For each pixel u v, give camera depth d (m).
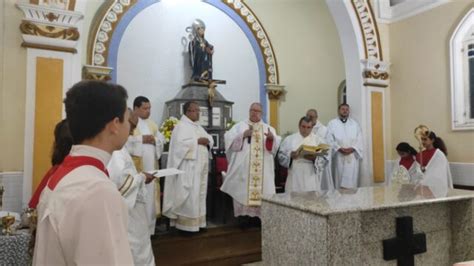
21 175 3.72
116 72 6.88
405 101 5.67
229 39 7.93
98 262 0.97
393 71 5.86
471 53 4.87
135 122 4.43
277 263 2.29
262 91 8.28
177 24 7.45
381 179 5.72
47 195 1.11
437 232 2.54
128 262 1.03
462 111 4.96
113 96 1.18
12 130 3.71
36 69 3.80
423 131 4.82
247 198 4.81
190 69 7.52
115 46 6.88
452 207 2.60
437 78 5.21
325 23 8.09
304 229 2.07
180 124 4.73
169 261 4.12
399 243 2.30
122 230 1.04
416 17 5.50
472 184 4.76
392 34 5.88
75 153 1.16
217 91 7.24
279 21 8.41
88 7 6.67
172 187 4.67
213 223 5.31
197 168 4.67
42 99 3.81
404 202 2.18
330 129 5.79
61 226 1.00
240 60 8.03
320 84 8.27
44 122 3.81
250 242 4.74
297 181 4.94
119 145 1.22
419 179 4.75
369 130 5.68
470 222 2.50
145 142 4.52
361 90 5.68
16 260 2.31
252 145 4.89
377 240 2.27
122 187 3.03
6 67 3.70
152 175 3.37
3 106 3.68
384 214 2.31
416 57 5.51
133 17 7.05
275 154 5.28
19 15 3.78
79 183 1.05
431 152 4.74
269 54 8.35
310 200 2.26
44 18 3.84
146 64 7.15
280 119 8.38
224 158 5.85
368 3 5.77
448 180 4.63
